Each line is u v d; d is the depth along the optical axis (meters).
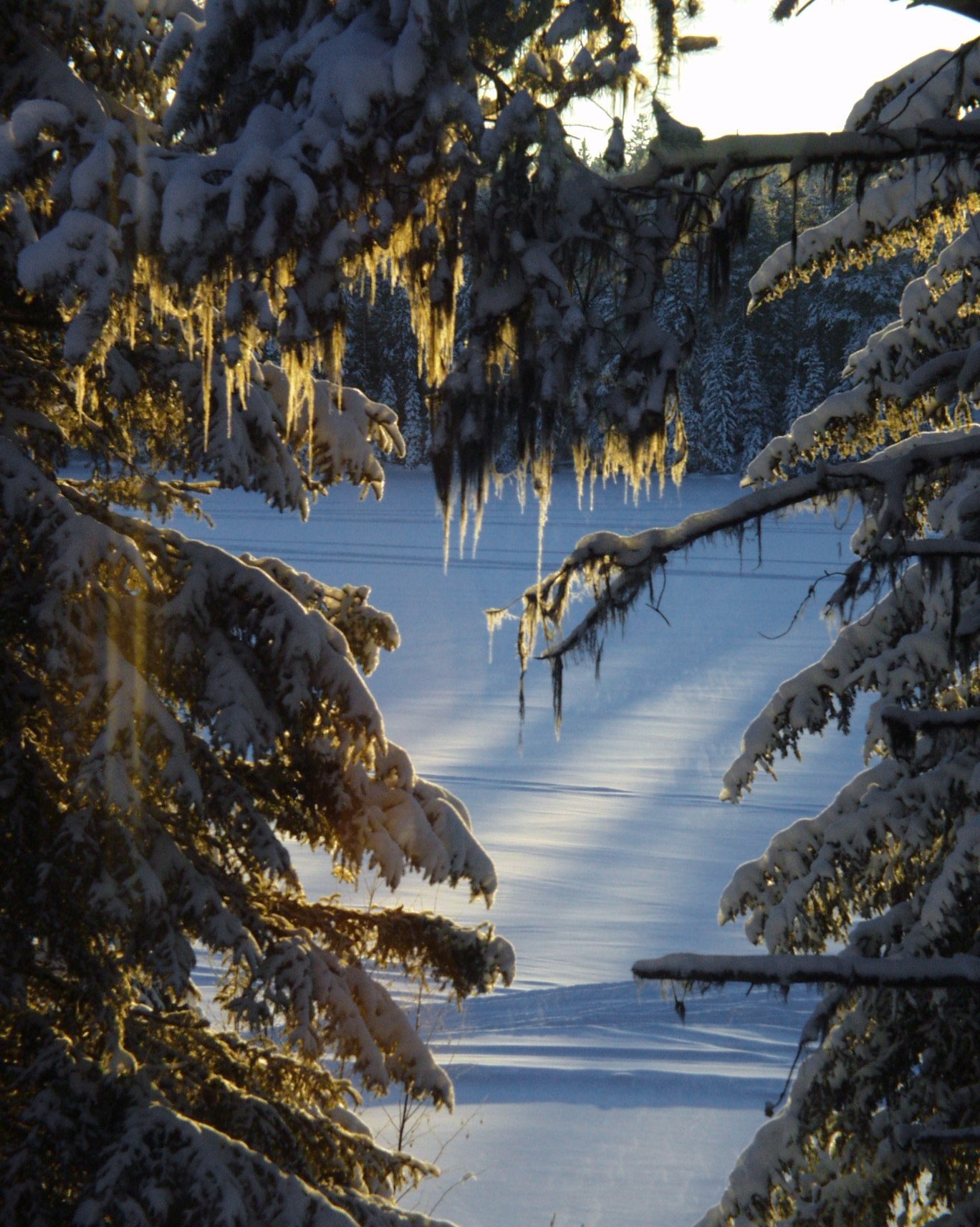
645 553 7.85
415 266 6.55
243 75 6.59
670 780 45.56
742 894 13.03
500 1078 26.42
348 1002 10.16
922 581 12.58
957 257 12.40
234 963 9.33
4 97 8.35
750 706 56.97
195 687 9.52
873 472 7.70
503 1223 21.53
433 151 6.04
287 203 6.20
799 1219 12.05
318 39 6.23
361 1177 10.53
